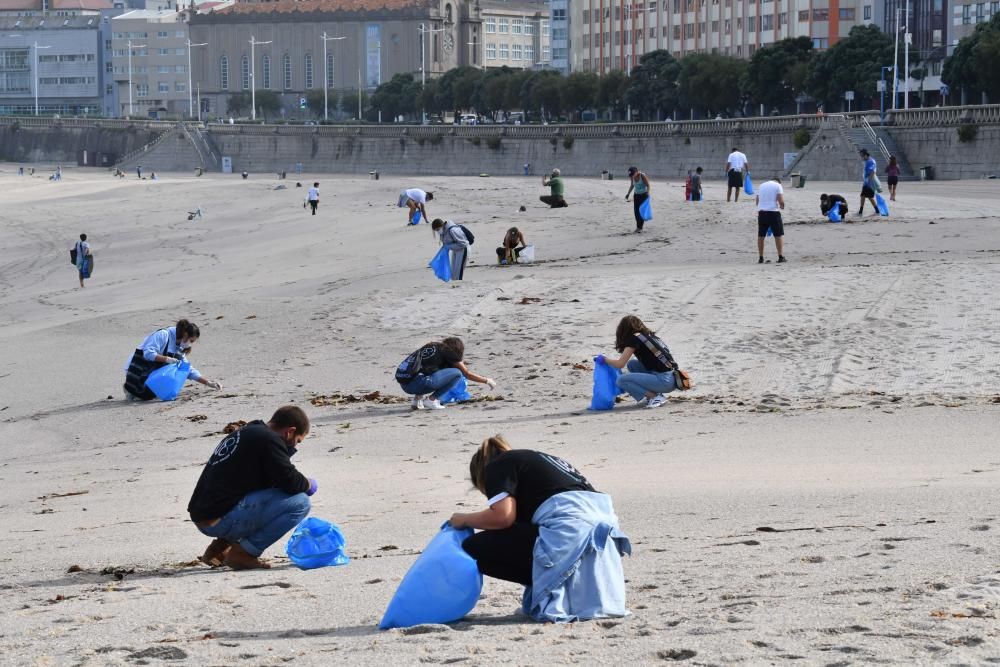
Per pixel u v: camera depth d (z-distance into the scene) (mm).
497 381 26719
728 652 7781
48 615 10586
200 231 80375
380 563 12336
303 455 20453
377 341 31547
